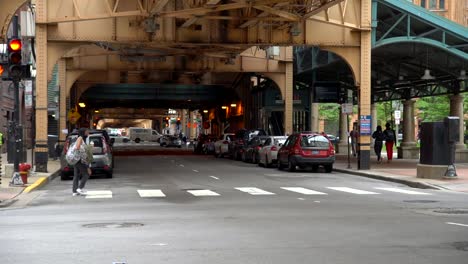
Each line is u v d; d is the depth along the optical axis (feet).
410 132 136.46
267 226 36.22
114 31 91.81
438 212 42.78
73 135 79.46
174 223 37.68
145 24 87.15
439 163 69.67
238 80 165.07
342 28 95.81
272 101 151.33
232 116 198.39
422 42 94.12
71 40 89.92
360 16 94.07
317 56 124.16
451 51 95.09
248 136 127.85
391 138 109.81
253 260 26.32
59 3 87.56
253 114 165.27
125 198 54.39
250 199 52.85
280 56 129.59
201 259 26.61
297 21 89.20
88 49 124.88
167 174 86.94
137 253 28.02
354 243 30.30
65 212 44.24
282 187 65.51
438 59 110.73
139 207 47.03
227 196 55.67
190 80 163.02
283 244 30.12
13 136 72.43
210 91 202.90
